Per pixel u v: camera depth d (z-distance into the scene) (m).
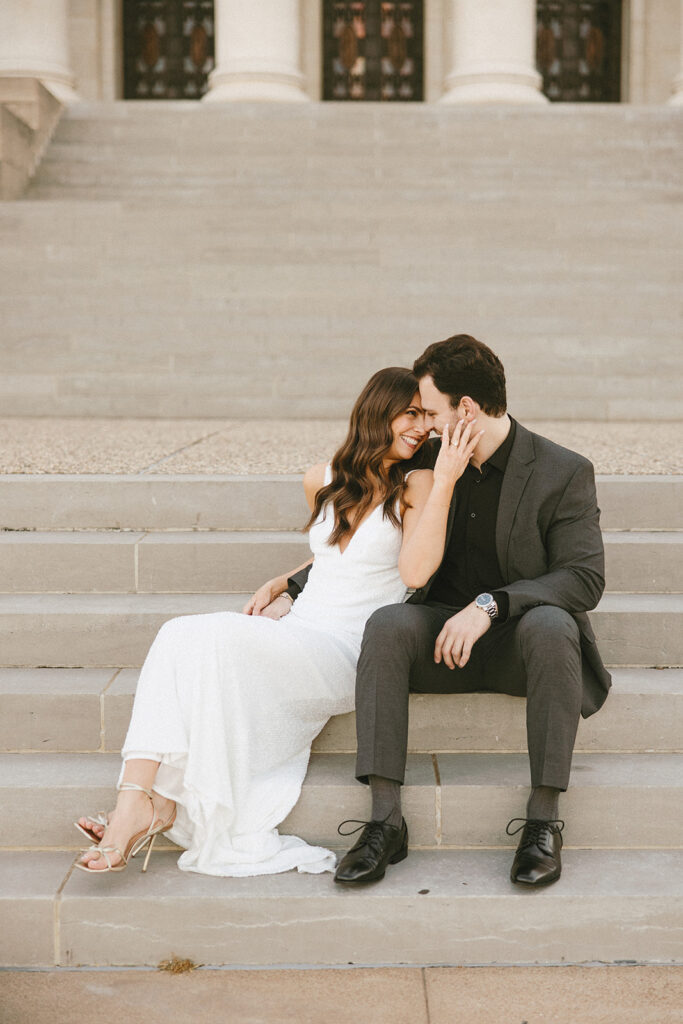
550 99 15.12
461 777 2.76
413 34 14.97
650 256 8.19
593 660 2.70
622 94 15.05
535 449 2.78
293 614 2.91
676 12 14.73
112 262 8.04
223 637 2.61
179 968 2.45
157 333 7.39
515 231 8.59
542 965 2.47
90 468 4.01
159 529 3.68
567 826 2.72
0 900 2.46
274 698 2.70
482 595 2.68
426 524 2.71
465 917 2.47
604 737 2.95
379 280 7.88
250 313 7.57
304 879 2.55
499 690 2.81
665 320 7.51
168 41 14.94
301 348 7.36
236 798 2.62
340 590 2.87
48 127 10.70
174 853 2.71
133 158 10.51
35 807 2.74
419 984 2.39
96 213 8.64
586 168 10.52
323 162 10.34
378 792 2.58
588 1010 2.27
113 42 14.56
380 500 2.85
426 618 2.69
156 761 2.54
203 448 4.78
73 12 14.38
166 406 6.97
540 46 15.03
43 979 2.41
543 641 2.51
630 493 3.65
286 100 12.32
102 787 2.73
